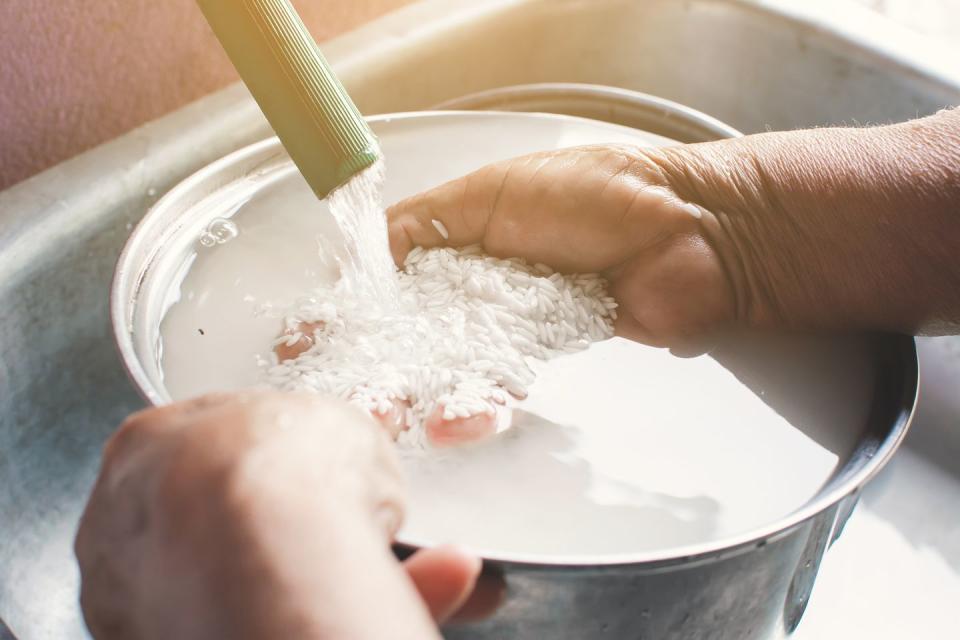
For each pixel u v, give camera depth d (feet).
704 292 1.20
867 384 1.16
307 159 1.05
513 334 1.17
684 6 1.71
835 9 1.64
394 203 1.33
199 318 1.18
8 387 1.33
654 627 0.95
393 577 0.66
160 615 0.68
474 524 1.00
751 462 1.07
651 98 1.53
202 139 1.44
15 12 1.30
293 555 0.65
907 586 1.37
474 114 1.44
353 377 1.11
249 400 0.76
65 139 1.40
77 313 1.38
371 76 1.54
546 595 0.90
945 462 1.52
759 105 1.72
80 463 1.43
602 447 1.07
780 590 1.03
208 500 0.68
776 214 1.20
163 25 1.43
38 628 1.33
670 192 1.21
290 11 1.03
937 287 1.17
